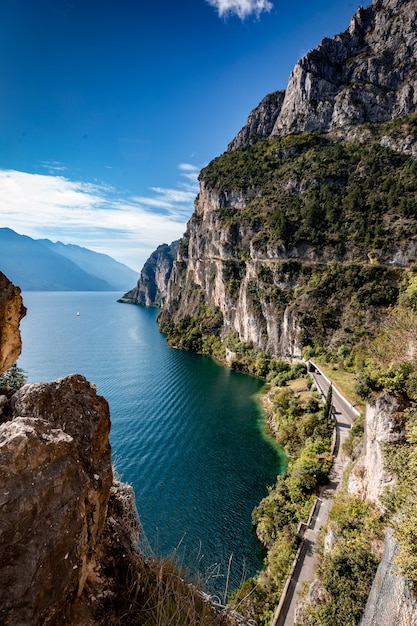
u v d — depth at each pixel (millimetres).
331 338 69312
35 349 102625
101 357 95188
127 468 40406
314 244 87062
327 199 94938
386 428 18391
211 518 31938
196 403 61438
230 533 29969
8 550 3459
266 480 38094
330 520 22391
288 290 84750
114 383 72750
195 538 29406
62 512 3922
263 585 21562
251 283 95812
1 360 4879
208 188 141125
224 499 34750
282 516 28031
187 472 39562
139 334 136000
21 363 86125
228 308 107438
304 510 27375
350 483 22828
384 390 19344
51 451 4145
